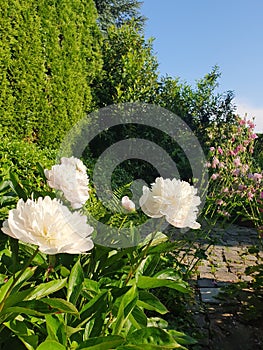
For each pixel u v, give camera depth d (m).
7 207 2.07
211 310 2.85
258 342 2.44
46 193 1.66
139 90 6.30
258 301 2.80
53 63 5.05
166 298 2.59
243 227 6.01
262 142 7.42
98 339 1.05
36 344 1.02
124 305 1.19
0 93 4.27
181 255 3.99
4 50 4.29
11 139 4.31
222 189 3.34
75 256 1.69
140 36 6.86
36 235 0.88
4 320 1.02
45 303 1.03
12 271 1.38
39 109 4.80
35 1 4.80
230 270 3.85
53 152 4.34
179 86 7.00
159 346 1.04
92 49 6.46
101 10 13.32
